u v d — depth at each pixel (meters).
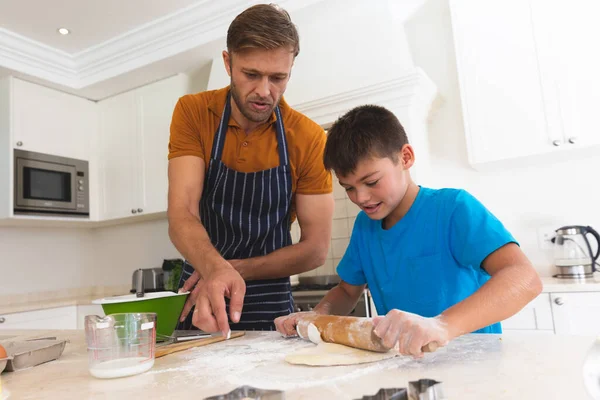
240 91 1.06
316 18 2.35
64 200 2.91
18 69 2.67
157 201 2.85
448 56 2.32
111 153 3.10
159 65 2.75
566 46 1.86
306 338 0.86
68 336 1.10
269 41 0.97
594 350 0.52
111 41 2.75
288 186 1.26
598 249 1.88
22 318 2.60
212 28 2.50
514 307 0.70
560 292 1.67
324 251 1.29
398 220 1.05
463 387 0.49
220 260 0.91
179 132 1.21
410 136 2.01
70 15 2.46
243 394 0.51
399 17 2.42
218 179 1.22
